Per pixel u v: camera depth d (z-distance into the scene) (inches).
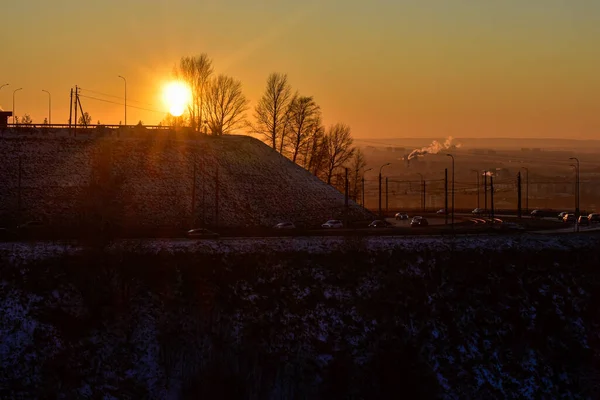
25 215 4138.8
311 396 2495.1
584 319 2970.0
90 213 3218.5
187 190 4667.8
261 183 5103.3
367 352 2664.9
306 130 6053.2
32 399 2317.9
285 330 2696.9
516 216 6402.6
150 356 2532.0
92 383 2406.5
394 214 6505.9
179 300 2723.9
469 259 3144.7
